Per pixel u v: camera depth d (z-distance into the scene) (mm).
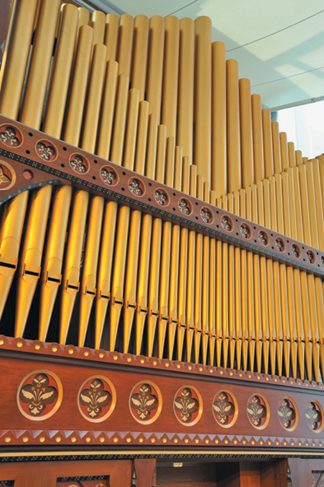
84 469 2891
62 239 3076
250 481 4008
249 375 3896
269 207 4840
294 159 5672
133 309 3312
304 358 4547
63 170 3133
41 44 3420
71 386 2889
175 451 3254
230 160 4906
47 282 2926
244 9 5633
